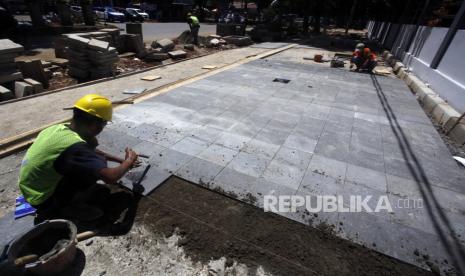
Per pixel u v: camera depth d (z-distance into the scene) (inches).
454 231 100.8
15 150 141.9
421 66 318.0
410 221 104.8
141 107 204.5
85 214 98.7
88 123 91.0
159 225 98.7
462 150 166.1
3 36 425.1
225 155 144.4
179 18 1341.0
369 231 99.1
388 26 700.7
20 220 96.3
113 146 148.6
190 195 114.3
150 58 387.5
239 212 106.0
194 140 158.6
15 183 118.0
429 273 84.4
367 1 870.4
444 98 238.8
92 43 273.4
